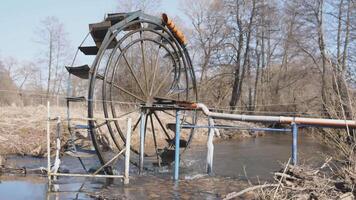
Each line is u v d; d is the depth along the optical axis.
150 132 18.64
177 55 14.17
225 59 38.50
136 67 24.81
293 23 31.94
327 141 9.40
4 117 17.16
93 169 11.09
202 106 11.37
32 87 47.59
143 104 12.34
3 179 9.92
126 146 9.59
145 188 9.13
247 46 36.47
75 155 10.64
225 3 37.03
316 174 7.89
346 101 8.92
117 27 11.97
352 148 7.76
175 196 8.36
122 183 9.71
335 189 7.14
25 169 10.66
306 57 32.75
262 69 39.97
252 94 40.78
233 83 38.44
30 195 8.46
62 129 15.73
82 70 11.85
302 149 17.97
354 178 7.04
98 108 22.17
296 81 37.91
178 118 10.62
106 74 11.73
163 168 12.38
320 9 29.20
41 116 17.84
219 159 14.59
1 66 46.53
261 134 27.50
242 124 27.42
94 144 10.91
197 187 9.26
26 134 15.15
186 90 14.35
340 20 25.17
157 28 13.66
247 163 13.54
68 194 8.58
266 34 38.62
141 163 11.33
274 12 36.41
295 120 9.49
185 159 14.41
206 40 38.56
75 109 21.36
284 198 6.81
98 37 12.19
